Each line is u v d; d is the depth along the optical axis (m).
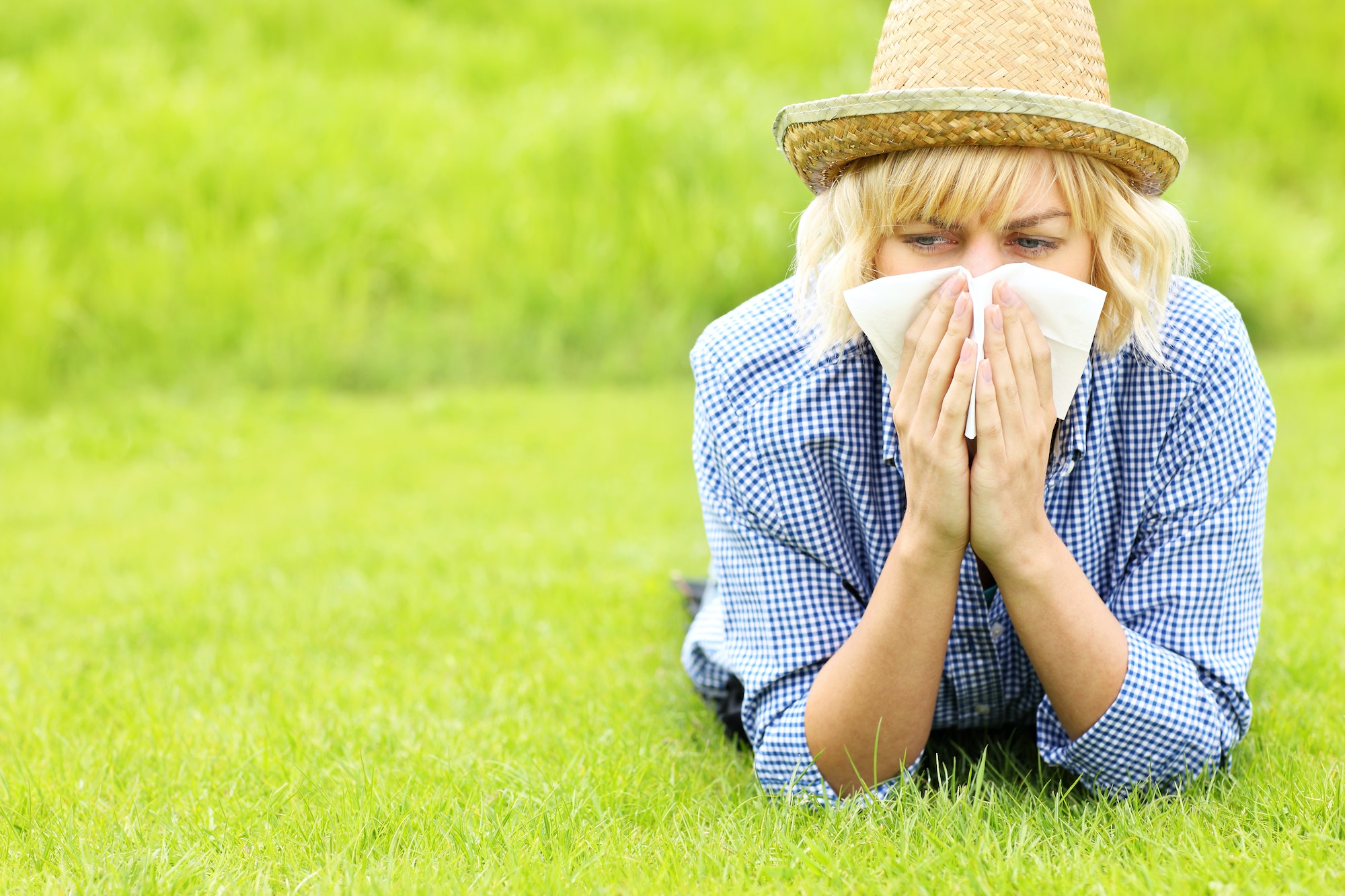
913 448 2.67
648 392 12.95
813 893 2.41
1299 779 2.87
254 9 18.06
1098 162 2.58
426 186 15.19
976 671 3.11
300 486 9.15
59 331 13.23
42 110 14.93
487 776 3.20
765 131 15.65
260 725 3.78
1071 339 2.58
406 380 13.52
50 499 8.93
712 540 3.24
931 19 2.63
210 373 13.12
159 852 2.73
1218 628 2.94
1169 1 20.42
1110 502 2.99
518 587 5.66
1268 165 18.16
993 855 2.52
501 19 19.64
